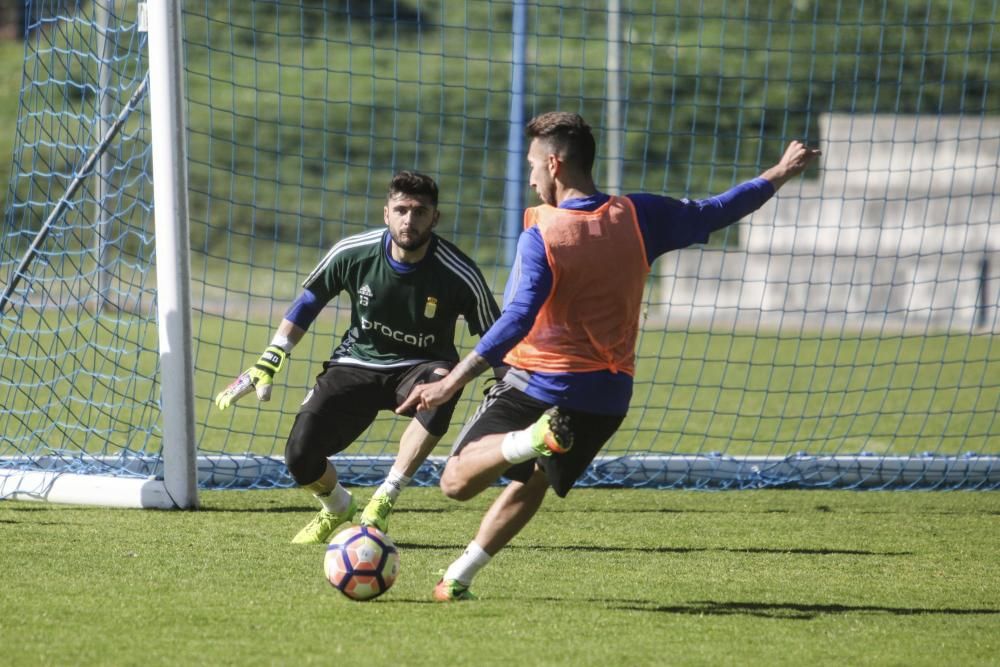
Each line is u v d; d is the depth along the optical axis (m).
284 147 102.81
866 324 76.94
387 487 19.39
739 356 58.59
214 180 97.31
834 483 28.12
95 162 25.25
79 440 31.61
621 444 34.50
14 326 29.12
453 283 19.33
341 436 19.81
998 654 14.22
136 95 24.44
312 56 114.19
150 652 13.12
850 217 83.25
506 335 14.70
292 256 90.00
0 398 36.59
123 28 27.20
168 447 23.06
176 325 22.80
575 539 21.47
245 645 13.52
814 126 97.50
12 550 18.77
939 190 83.00
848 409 42.06
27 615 14.65
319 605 15.56
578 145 15.31
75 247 52.75
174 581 16.80
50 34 28.12
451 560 19.19
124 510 22.97
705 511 24.80
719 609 16.20
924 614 16.27
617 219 15.23
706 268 83.69
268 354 19.41
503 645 13.83
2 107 112.88
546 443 14.34
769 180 16.20
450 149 103.69
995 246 80.38
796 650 14.07
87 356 46.28
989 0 103.25
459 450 15.80
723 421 39.22
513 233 59.81
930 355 58.94
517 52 49.81
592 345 15.33
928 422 39.56
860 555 20.59
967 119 84.25
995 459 28.78
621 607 16.08
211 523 21.72
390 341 19.77
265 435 30.30
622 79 101.38
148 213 27.34
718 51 106.19
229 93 108.12
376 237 19.41
